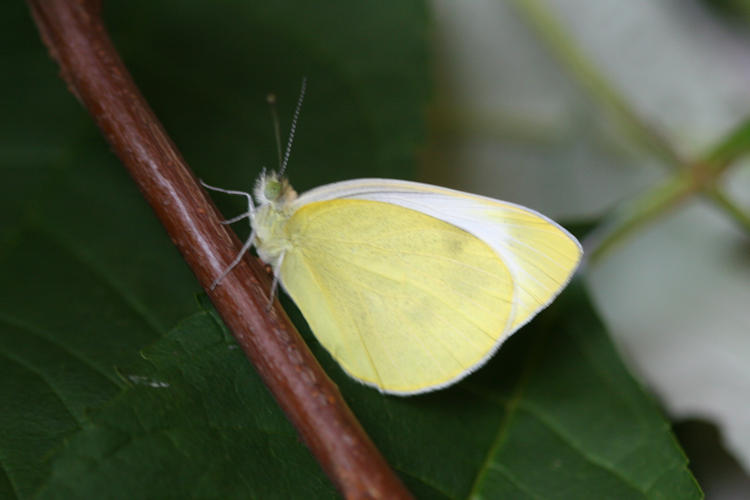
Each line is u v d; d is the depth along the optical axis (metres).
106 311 0.28
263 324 0.26
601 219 0.30
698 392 0.33
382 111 0.31
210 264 0.27
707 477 0.31
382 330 0.29
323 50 0.31
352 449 0.26
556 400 0.29
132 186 0.29
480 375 0.29
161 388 0.27
